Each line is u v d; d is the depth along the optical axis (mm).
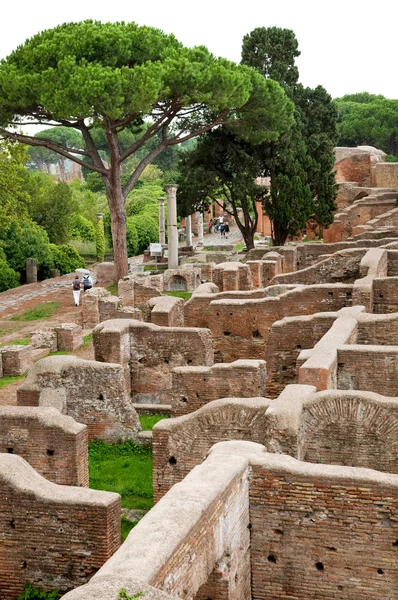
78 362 19703
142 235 74500
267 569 11016
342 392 13602
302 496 10609
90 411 19609
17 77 36219
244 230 53875
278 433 12867
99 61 37625
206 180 49844
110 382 19391
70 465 15906
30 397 19797
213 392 18109
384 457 13258
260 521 10922
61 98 34906
